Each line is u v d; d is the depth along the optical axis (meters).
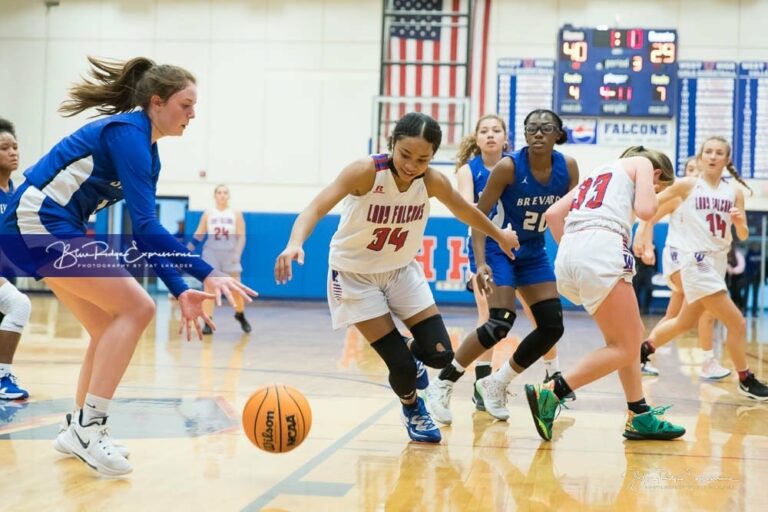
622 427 4.34
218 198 10.44
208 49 15.02
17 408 4.50
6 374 4.84
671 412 4.86
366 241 3.59
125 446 3.42
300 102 14.88
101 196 3.23
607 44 14.04
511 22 14.30
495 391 4.48
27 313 4.87
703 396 5.50
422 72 14.51
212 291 3.00
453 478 3.20
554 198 4.41
